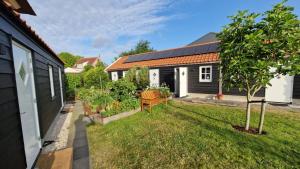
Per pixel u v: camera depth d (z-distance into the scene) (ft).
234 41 13.98
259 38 12.25
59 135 17.04
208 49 39.60
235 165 10.46
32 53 13.65
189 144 13.48
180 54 44.68
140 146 13.48
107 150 13.19
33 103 13.41
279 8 12.28
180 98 35.73
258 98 30.22
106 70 66.13
